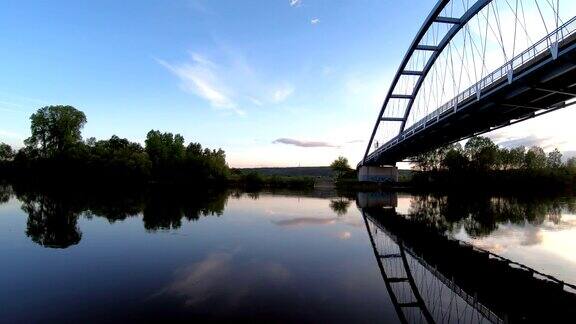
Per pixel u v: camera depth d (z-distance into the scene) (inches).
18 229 943.0
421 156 3708.2
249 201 1881.2
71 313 419.8
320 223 1169.4
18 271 579.5
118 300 459.8
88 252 706.8
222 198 2030.0
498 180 3587.6
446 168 3745.1
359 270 629.0
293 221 1187.9
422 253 791.7
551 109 1115.3
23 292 486.0
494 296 523.5
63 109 3078.2
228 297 478.0
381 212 1567.4
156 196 2043.6
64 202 1587.1
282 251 750.5
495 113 1278.3
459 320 434.3
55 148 3073.3
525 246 871.7
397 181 3789.4
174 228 983.0
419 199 2301.9
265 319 412.5
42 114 3034.0
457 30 1599.4
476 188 3481.8
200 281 541.0
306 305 458.9
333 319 418.9
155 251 721.0
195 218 1181.1
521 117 1307.8
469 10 1445.6
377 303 473.1
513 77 968.3
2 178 3373.5
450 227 1166.3
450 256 770.8
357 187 3476.9
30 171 3292.3
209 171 3690.9
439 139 1982.0
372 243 876.0
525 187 3560.5
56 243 783.1
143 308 435.5
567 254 789.9
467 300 506.6
